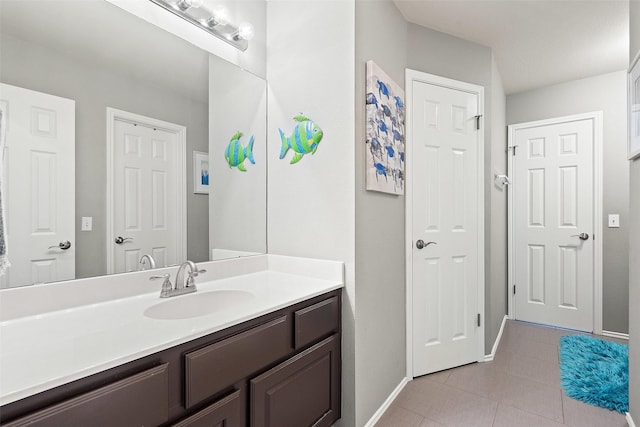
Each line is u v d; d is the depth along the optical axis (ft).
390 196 6.51
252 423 3.68
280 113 6.22
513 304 11.34
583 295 10.17
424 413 6.00
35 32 3.57
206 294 4.58
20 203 3.43
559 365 7.84
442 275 7.63
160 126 4.79
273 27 6.35
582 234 10.16
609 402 6.09
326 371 4.96
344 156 5.40
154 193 4.70
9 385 2.09
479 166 8.16
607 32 7.70
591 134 10.07
